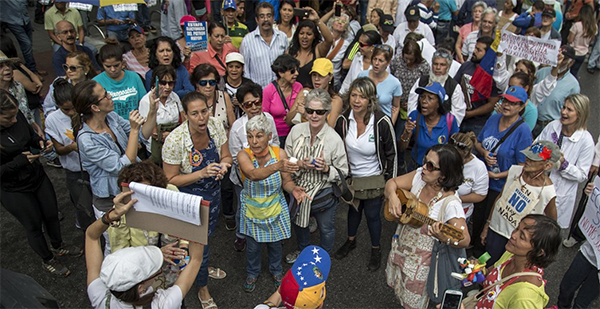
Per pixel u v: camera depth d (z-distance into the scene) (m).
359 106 3.97
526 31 6.27
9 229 5.09
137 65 6.30
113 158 3.44
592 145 4.16
